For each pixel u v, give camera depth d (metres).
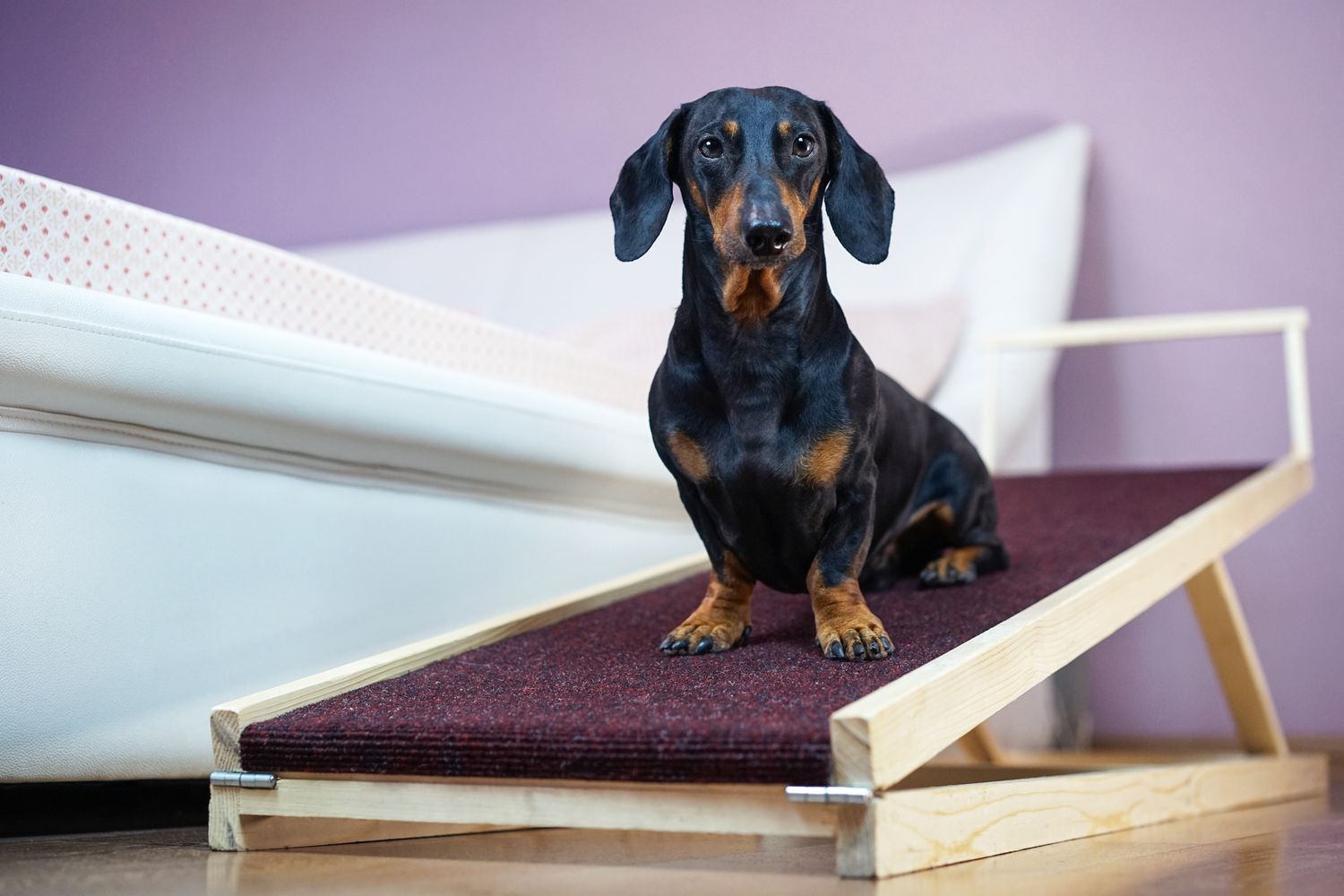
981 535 2.35
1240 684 2.73
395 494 2.22
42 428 1.74
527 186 4.71
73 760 1.77
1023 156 3.82
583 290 4.20
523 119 4.71
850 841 1.35
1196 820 2.18
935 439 2.32
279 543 2.03
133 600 1.83
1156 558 2.14
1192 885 1.37
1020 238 3.67
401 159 4.91
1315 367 3.79
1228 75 3.91
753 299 1.74
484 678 1.78
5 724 1.70
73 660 1.77
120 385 1.76
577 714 1.49
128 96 5.35
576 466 2.48
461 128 4.82
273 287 2.04
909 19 4.22
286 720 1.64
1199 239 3.94
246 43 5.16
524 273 4.32
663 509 2.82
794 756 1.33
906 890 1.29
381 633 2.18
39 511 1.73
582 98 4.62
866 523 1.83
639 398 2.81
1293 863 1.58
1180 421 3.95
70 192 1.76
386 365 2.10
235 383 1.88
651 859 1.63
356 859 1.61
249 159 5.16
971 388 3.50
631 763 1.40
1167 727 3.86
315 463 2.09
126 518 1.83
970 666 1.52
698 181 1.74
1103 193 4.04
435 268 4.48
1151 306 3.99
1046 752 3.69
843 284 3.85
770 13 4.38
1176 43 3.96
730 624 1.87
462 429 2.23
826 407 1.77
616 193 1.85
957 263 3.74
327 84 5.03
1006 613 1.93
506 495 2.42
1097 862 1.55
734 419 1.78
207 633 1.93
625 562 2.72
